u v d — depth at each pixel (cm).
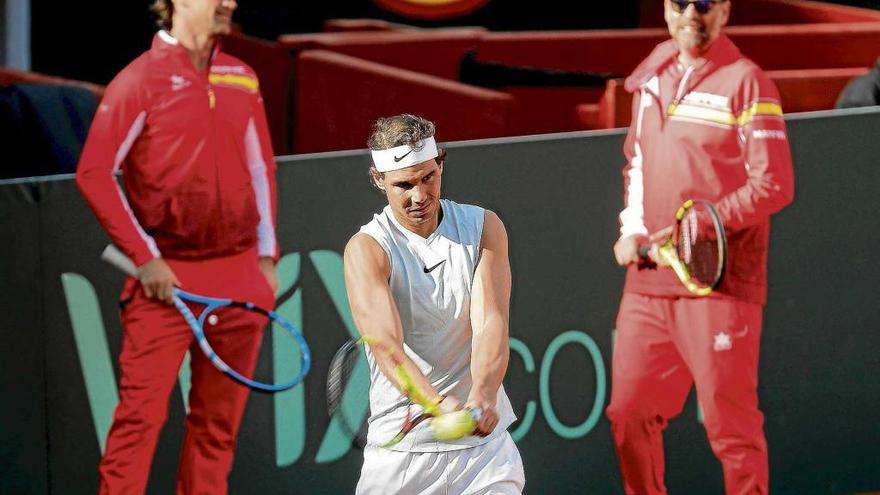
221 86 2072
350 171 2119
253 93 2100
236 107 2083
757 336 2262
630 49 3294
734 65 2189
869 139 2278
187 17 2041
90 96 2555
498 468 1736
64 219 2014
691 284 2178
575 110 3027
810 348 2317
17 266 2000
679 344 2248
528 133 3133
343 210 2127
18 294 2006
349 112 2847
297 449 2167
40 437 2047
